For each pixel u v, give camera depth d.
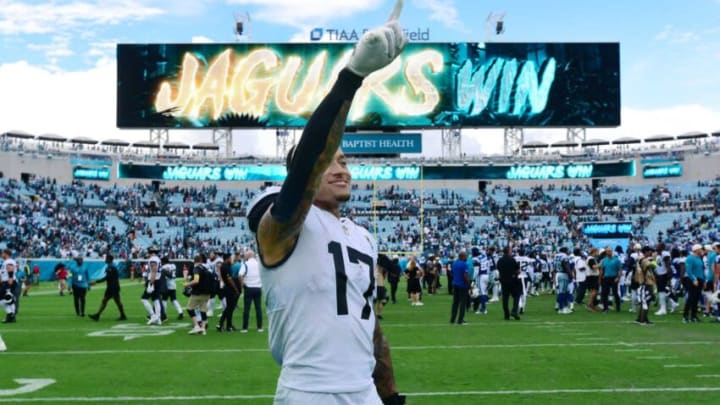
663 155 66.94
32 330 16.55
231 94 55.88
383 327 16.81
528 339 14.34
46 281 42.44
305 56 55.91
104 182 67.12
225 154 67.00
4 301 18.22
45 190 61.72
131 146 68.00
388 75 55.75
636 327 16.62
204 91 55.84
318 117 2.60
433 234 59.91
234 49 55.88
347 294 2.93
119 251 51.44
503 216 63.62
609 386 9.19
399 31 2.52
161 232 59.34
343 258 2.94
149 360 11.70
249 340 14.46
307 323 2.85
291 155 2.86
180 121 55.75
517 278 18.73
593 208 64.50
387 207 64.56
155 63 55.66
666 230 57.78
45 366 11.11
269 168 63.97
